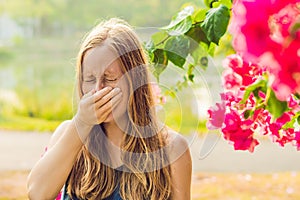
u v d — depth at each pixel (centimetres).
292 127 124
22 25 1166
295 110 110
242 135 123
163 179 152
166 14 1118
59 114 941
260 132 124
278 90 83
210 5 146
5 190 532
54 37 1161
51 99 973
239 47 86
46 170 149
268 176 589
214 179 575
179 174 154
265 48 84
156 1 1115
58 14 1165
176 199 156
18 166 621
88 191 153
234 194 531
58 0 1166
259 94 106
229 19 135
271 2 84
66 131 148
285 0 84
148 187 152
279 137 129
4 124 866
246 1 85
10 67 1088
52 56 1127
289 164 633
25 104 954
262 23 84
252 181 571
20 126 856
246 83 116
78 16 1164
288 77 83
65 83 1028
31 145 729
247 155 660
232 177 586
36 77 1059
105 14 1144
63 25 1168
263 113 121
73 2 1163
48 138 782
